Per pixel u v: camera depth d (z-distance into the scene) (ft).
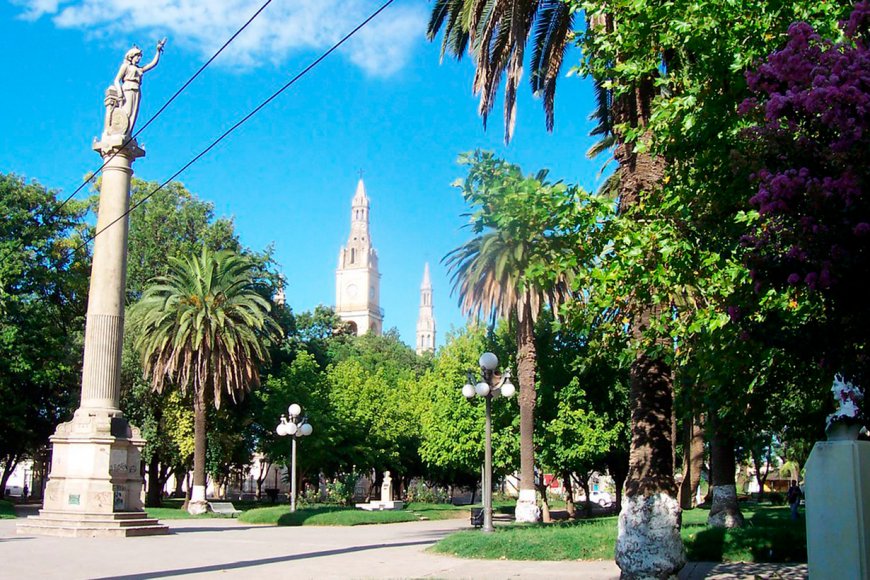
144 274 173.68
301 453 171.63
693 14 38.68
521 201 43.68
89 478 89.20
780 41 36.91
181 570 55.57
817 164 26.40
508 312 109.50
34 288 151.64
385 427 197.06
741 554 58.18
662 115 40.50
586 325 45.93
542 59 63.31
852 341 27.07
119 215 96.63
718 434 65.87
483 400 138.00
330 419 174.19
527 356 115.34
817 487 25.03
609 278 40.65
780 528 67.31
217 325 131.75
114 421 91.97
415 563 59.36
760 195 26.14
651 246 40.86
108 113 98.32
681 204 42.60
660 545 39.93
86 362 93.71
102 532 85.71
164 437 161.79
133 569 56.34
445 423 145.28
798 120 27.43
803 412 53.01
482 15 57.21
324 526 116.67
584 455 129.59
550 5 60.59
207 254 135.95
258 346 135.03
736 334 39.78
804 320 35.14
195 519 128.77
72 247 161.58
